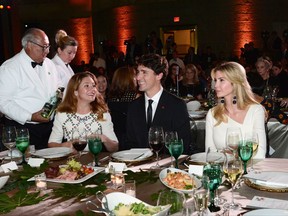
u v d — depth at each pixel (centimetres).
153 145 229
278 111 395
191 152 304
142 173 212
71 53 430
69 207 171
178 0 1339
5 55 1184
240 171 168
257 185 183
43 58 370
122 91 385
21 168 238
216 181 166
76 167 211
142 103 294
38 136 365
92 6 1516
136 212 150
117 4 1434
